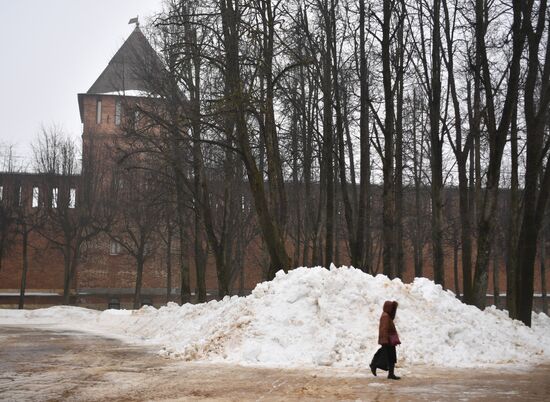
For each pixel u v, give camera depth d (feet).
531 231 63.98
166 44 92.53
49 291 175.83
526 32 64.85
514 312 70.59
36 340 68.85
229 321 51.52
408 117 130.62
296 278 53.21
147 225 147.54
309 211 104.88
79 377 38.83
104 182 153.48
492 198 65.82
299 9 88.74
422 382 36.19
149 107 114.83
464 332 48.39
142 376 39.04
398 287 52.47
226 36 74.69
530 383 35.83
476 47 75.77
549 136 74.79
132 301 174.09
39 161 154.71
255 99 71.41
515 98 67.05
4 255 157.89
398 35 91.15
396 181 99.96
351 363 43.42
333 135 105.70
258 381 36.55
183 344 55.16
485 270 65.36
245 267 179.32
